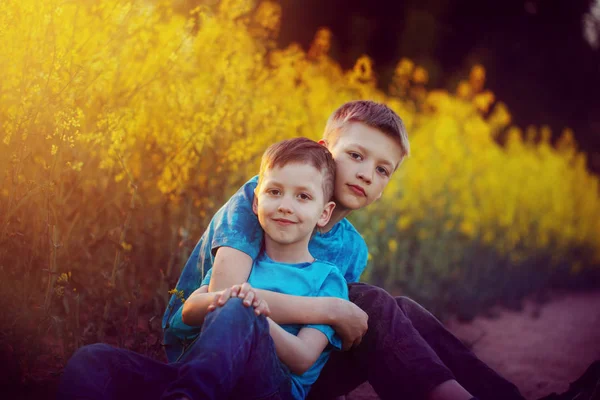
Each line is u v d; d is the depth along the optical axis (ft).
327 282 7.82
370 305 7.73
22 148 9.05
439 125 25.98
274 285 7.54
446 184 24.39
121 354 6.81
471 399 7.04
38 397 8.48
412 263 21.09
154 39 13.15
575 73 54.13
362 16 42.78
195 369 6.23
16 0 9.66
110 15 11.02
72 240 11.28
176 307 8.39
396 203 21.03
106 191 12.25
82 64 10.29
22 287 9.34
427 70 43.93
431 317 8.30
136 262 12.76
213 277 7.49
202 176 12.78
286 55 17.94
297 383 7.31
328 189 7.93
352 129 8.41
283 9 35.37
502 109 30.63
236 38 15.02
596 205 37.29
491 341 17.81
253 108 13.96
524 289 27.48
